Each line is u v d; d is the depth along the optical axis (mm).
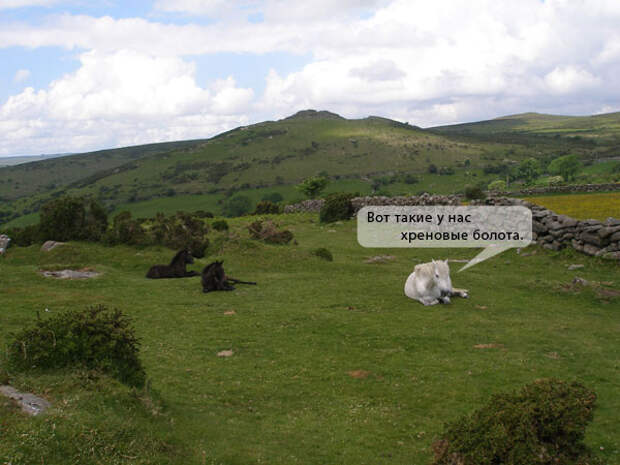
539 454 4984
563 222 22812
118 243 23391
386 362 9555
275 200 170500
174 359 9602
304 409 7492
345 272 20109
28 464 4129
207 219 50094
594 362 9469
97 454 4652
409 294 15016
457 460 5281
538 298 15000
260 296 15320
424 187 187875
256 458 5621
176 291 15930
